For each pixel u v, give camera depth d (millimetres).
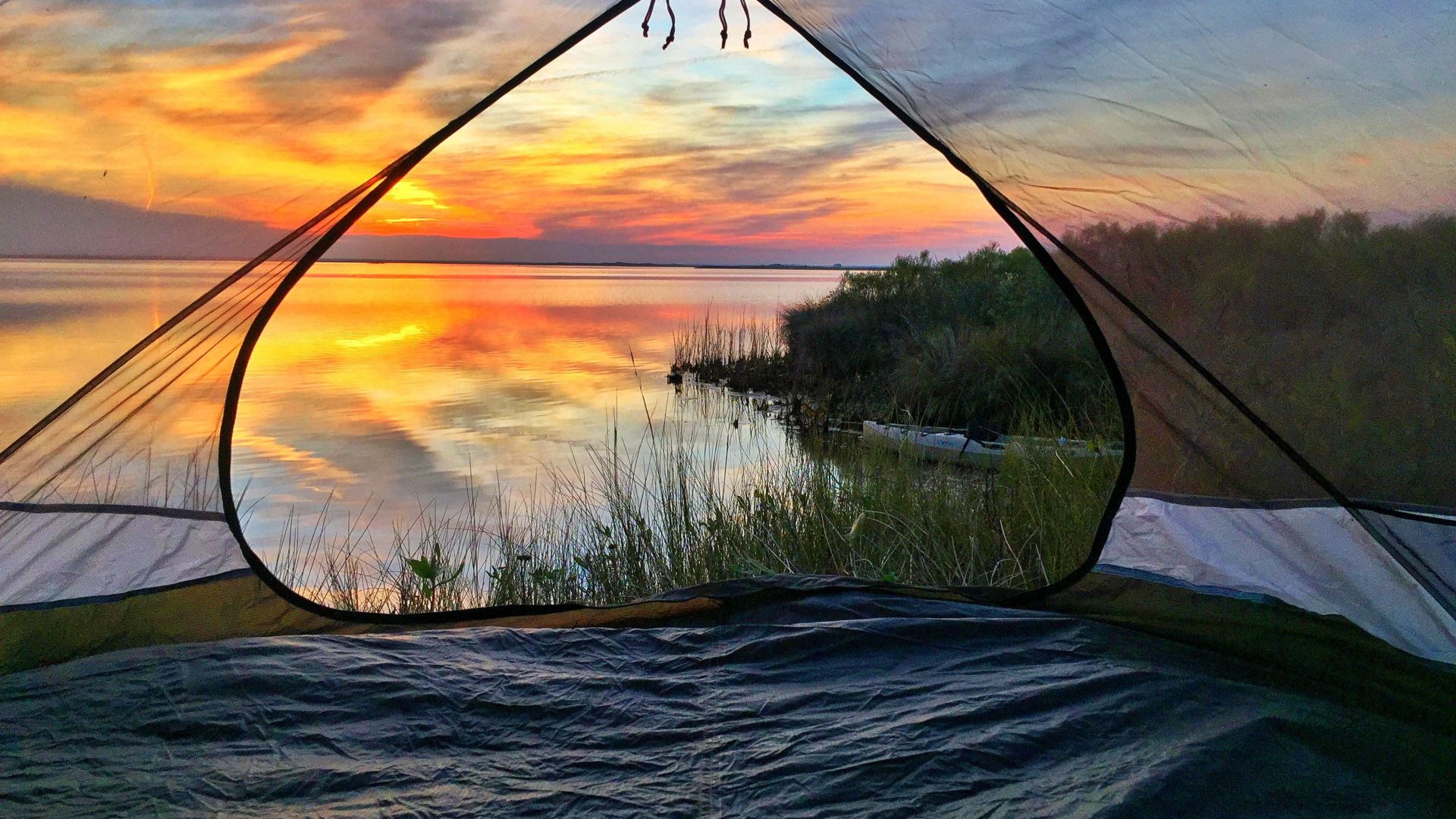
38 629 2508
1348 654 2363
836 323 12375
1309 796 1820
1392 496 2281
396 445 8273
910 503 4832
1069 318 8602
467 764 1933
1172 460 2695
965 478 5441
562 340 20359
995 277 11906
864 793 1814
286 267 2479
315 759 1933
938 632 2650
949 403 8609
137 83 2213
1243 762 1926
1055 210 2441
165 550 2646
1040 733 2055
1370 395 2234
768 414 10312
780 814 1745
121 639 2574
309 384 12516
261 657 2375
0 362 2363
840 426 8891
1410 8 1937
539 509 5949
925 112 2453
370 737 2035
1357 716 2152
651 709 2199
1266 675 2443
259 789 1810
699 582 4418
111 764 1883
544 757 1970
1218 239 2279
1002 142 2395
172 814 1713
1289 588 2494
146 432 2561
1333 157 2084
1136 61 2156
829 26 2389
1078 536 4152
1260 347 2342
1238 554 2596
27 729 2006
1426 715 2209
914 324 11320
